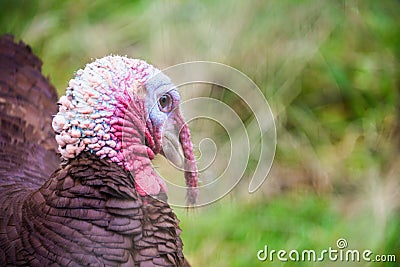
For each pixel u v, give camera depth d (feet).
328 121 51.01
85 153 29.17
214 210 45.85
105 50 52.49
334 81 50.70
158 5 51.78
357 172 48.57
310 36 50.16
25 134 39.24
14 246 28.94
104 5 54.65
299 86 50.49
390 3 52.26
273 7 49.96
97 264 28.22
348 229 44.45
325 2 50.67
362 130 50.44
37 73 43.45
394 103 50.44
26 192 32.55
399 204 44.83
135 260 28.91
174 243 30.17
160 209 29.96
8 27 55.36
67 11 55.26
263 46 49.37
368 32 51.37
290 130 50.34
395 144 49.21
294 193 48.01
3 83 41.57
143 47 51.52
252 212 46.37
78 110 28.86
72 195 28.66
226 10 50.11
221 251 44.52
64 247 28.27
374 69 51.01
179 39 49.93
